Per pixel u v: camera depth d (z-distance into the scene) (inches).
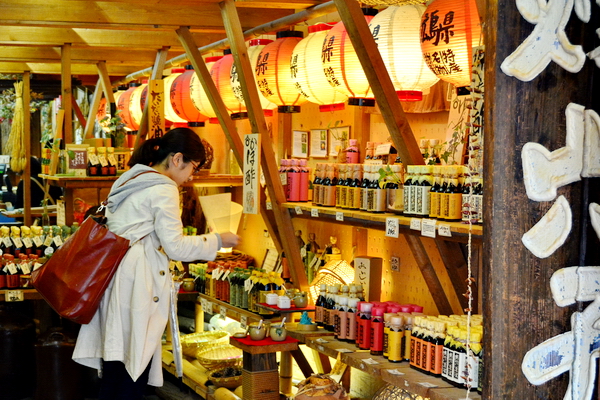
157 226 127.4
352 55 143.2
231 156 286.2
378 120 180.4
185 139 133.5
